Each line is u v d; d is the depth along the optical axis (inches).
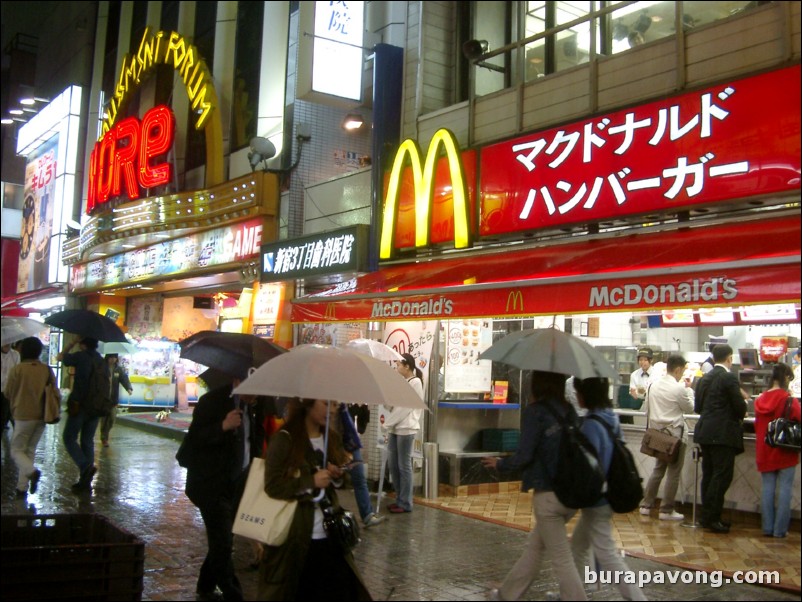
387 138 417.7
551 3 410.3
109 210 631.2
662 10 402.0
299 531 182.2
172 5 717.9
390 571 259.9
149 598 227.8
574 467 199.6
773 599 233.3
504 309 307.7
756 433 315.6
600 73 328.2
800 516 319.0
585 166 315.3
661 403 347.9
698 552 287.1
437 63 424.5
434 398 396.8
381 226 406.6
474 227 359.9
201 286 646.5
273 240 490.0
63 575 210.2
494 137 370.6
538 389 215.9
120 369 566.9
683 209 282.2
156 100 703.7
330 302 391.2
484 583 247.1
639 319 425.7
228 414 219.6
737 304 238.8
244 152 565.0
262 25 565.6
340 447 203.6
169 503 360.5
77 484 385.1
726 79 273.1
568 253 311.9
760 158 261.1
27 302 932.6
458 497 391.9
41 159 965.8
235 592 221.6
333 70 447.5
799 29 262.4
